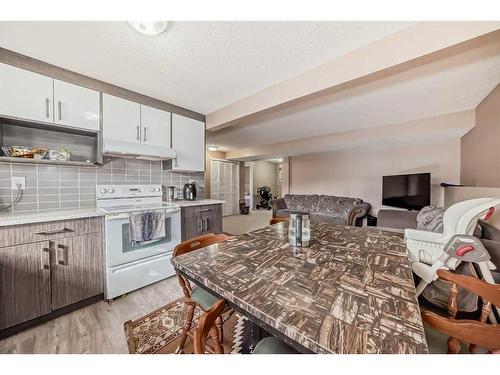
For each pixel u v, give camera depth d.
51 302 1.65
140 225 2.10
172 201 2.88
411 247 1.67
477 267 1.37
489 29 1.11
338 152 5.31
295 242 1.27
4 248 1.45
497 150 2.14
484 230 1.68
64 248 1.71
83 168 2.21
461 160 3.49
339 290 0.75
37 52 1.62
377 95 2.33
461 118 2.82
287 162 6.28
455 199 2.80
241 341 1.46
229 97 2.49
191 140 2.94
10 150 1.75
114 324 1.63
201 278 0.85
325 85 1.75
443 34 1.23
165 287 2.21
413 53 1.33
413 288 0.77
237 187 7.49
